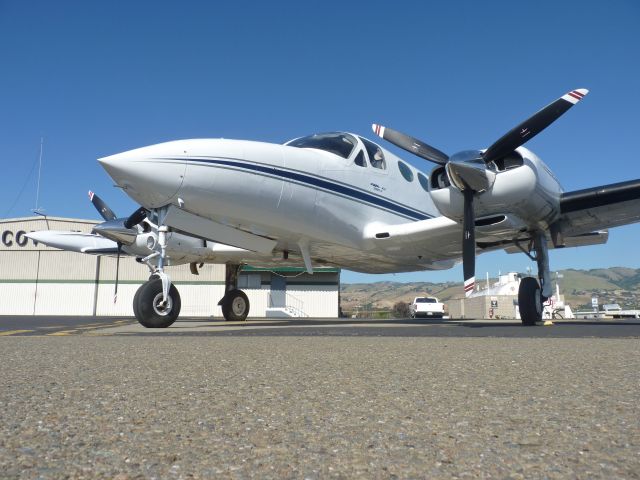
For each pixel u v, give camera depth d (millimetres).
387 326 8555
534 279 8672
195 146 7910
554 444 1231
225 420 1517
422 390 2049
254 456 1150
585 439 1274
